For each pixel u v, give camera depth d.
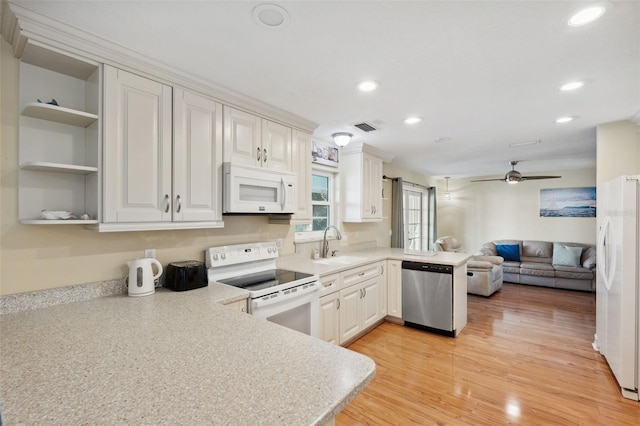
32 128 1.56
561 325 3.59
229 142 2.15
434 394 2.22
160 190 1.77
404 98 2.32
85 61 1.52
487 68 1.84
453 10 1.32
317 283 2.45
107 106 1.58
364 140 3.64
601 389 2.27
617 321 2.26
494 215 6.93
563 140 3.61
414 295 3.46
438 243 5.51
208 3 1.27
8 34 1.42
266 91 2.17
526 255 6.23
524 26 1.43
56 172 1.62
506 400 2.14
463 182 7.31
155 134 1.76
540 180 6.39
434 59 1.74
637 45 1.58
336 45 1.60
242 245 2.49
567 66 1.81
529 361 2.71
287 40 1.55
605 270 2.59
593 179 5.86
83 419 0.73
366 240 4.51
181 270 1.92
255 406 0.79
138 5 1.28
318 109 2.54
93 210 1.62
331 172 3.83
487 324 3.63
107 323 1.37
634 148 2.78
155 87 1.76
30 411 0.76
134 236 1.93
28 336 1.23
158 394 0.84
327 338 2.66
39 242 1.57
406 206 6.07
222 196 2.12
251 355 1.07
